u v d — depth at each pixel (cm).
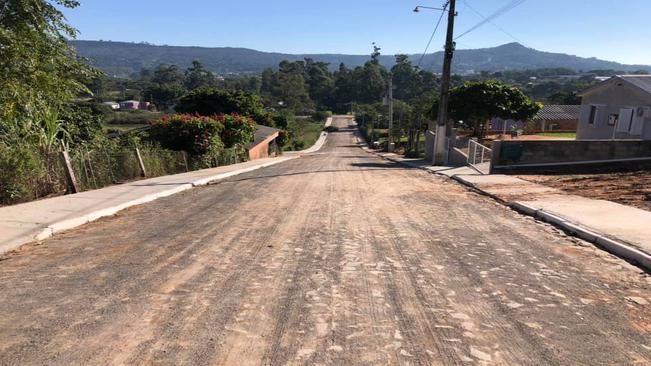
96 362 332
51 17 920
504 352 351
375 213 891
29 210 846
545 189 1162
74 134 1617
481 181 1363
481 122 3678
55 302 438
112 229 750
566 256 599
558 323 400
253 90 17512
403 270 538
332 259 579
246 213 889
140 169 1523
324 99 17850
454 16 2272
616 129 2130
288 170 2028
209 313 415
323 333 379
